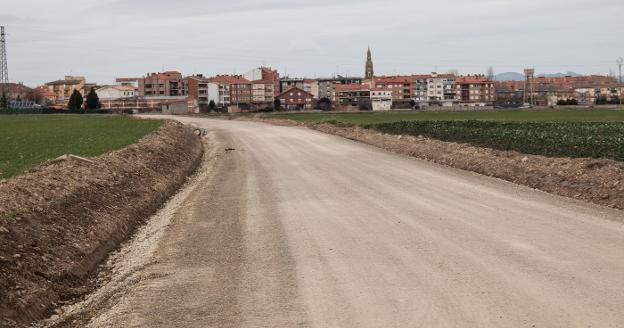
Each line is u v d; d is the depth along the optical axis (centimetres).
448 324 737
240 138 4966
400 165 2647
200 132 5675
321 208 1606
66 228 1230
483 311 778
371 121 6531
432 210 1528
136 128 4800
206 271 1036
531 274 939
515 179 2095
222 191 2020
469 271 967
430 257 1064
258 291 905
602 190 1698
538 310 776
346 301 841
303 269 1016
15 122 6206
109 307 886
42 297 905
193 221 1508
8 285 877
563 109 12300
